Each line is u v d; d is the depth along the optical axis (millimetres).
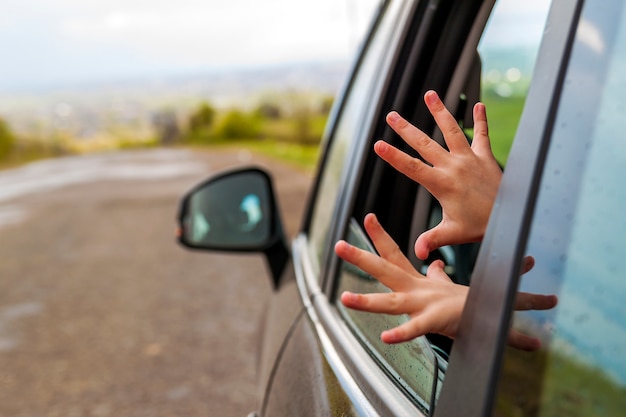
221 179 2574
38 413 4664
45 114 93750
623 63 720
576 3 789
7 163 51594
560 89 779
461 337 850
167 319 6637
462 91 1654
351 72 2311
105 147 65688
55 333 6457
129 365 5465
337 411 1246
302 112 41844
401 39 1705
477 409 788
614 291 684
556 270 740
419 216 1662
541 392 732
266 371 2037
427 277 942
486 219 952
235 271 8430
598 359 688
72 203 17625
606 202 708
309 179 19141
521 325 763
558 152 765
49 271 9273
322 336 1624
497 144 1636
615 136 714
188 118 71625
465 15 1632
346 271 1665
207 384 4977
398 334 872
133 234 11750
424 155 976
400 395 1105
